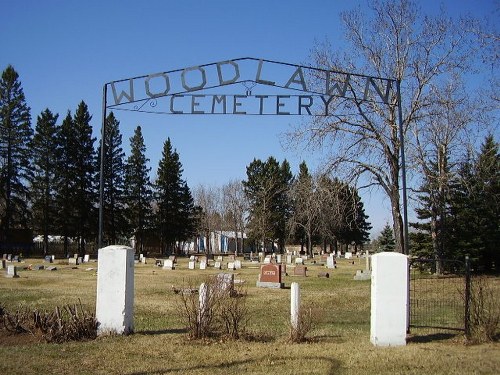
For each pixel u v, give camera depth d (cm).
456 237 3369
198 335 1084
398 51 2641
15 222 6538
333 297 2194
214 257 6988
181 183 8138
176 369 841
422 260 1179
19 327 1127
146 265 5056
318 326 1345
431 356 919
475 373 802
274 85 1214
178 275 3528
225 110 1230
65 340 1065
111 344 1022
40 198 6606
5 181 6359
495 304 1104
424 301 1806
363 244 9819
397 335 1030
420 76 2686
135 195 7531
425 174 2831
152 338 1088
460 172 3041
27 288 2472
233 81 1212
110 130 7031
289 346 1022
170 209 7981
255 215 7738
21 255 6234
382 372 815
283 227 7556
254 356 931
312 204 2367
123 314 1112
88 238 7012
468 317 1089
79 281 2916
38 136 6544
